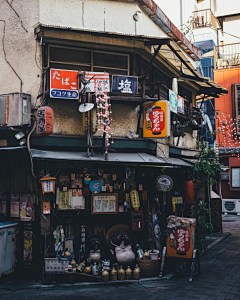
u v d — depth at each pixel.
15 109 8.62
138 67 10.36
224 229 17.62
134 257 9.10
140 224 9.51
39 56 9.07
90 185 9.30
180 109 12.08
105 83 8.93
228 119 21.42
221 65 22.20
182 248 9.10
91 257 8.84
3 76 9.28
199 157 11.74
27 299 7.40
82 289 8.20
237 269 9.95
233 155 21.64
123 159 9.15
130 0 10.02
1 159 9.68
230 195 22.89
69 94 8.69
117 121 9.91
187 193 11.38
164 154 11.22
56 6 9.24
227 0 23.44
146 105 10.04
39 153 8.38
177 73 12.60
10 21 9.38
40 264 8.77
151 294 7.73
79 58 9.64
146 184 10.51
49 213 8.59
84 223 9.34
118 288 8.29
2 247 8.60
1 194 9.61
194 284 8.50
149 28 10.77
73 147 9.12
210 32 24.42
